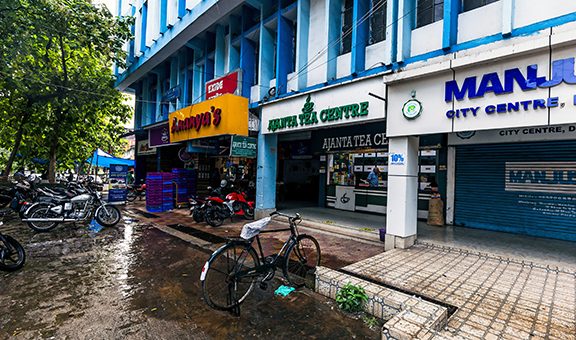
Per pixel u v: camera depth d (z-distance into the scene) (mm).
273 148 8008
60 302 3094
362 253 4887
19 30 7621
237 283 3264
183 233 6402
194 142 8930
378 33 5898
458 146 6414
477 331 2359
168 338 2482
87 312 2893
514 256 4211
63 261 4434
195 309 2996
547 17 3820
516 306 2791
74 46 9680
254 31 8141
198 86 10367
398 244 4746
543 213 5324
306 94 6434
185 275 3938
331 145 8594
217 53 9172
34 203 6430
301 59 6875
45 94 9414
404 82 4609
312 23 6930
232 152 7285
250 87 8516
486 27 4398
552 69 3369
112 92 10844
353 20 5805
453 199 6473
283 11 7277
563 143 5113
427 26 5047
